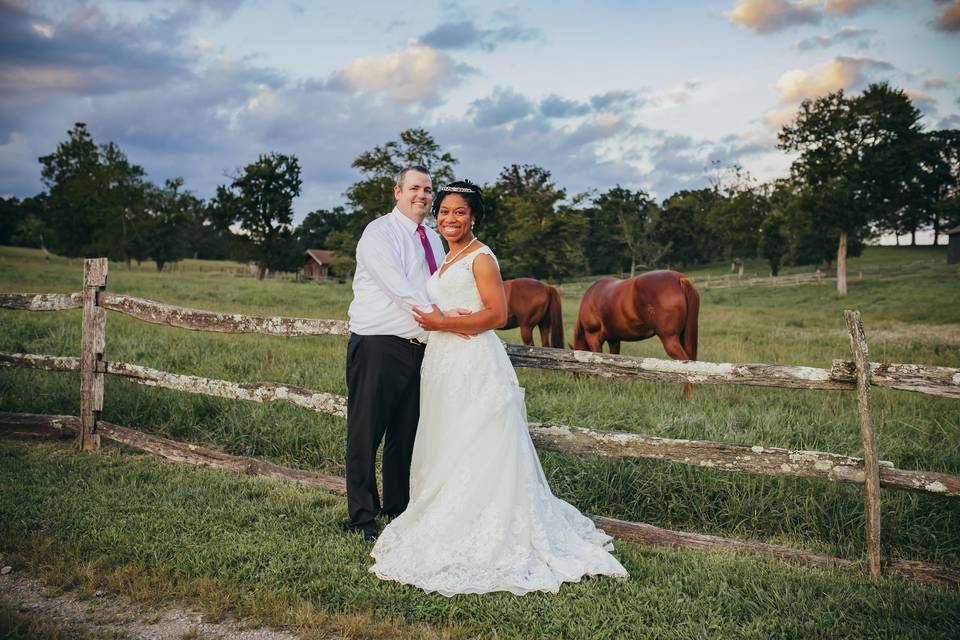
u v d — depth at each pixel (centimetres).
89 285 474
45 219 7856
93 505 358
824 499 388
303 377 666
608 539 335
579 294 3862
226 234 6881
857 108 3753
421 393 335
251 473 435
